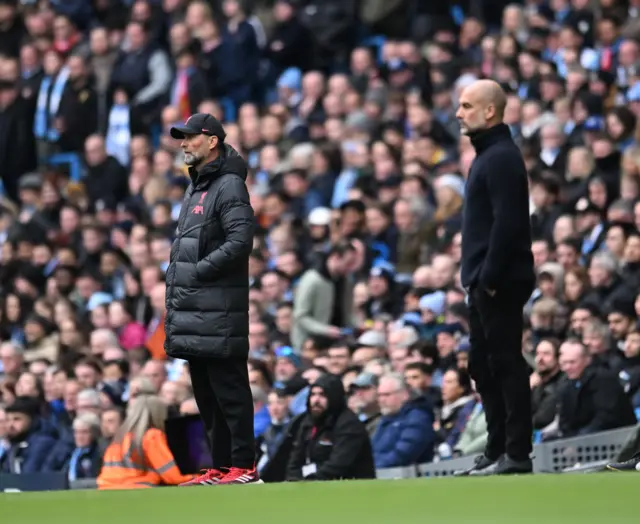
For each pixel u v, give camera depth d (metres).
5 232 76.56
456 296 51.66
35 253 71.50
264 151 70.75
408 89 72.94
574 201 55.97
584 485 25.97
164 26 84.25
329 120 71.38
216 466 35.41
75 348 61.59
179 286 34.44
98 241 70.75
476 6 80.62
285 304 56.50
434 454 44.00
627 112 58.06
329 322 56.66
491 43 70.19
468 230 35.03
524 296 34.72
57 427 52.00
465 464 41.78
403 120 71.06
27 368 58.47
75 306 64.38
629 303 46.28
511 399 34.69
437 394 47.94
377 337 50.44
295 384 47.50
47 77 82.69
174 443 43.56
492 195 34.34
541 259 52.56
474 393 45.19
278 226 63.03
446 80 71.94
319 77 74.50
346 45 81.62
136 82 80.44
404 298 56.38
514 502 23.53
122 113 80.31
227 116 79.88
